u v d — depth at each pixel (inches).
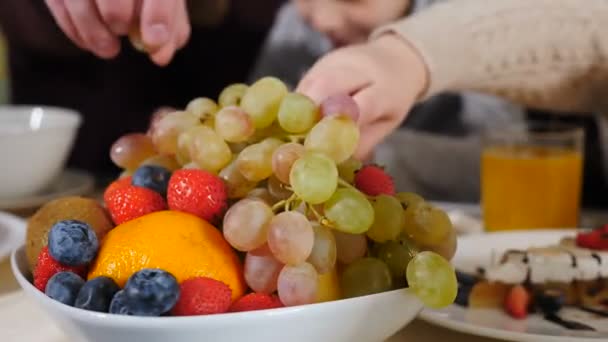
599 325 23.0
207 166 18.8
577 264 24.8
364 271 17.7
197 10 57.5
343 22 48.2
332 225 17.3
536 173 32.7
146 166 19.5
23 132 35.4
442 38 30.6
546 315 24.0
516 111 51.1
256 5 67.3
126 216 18.7
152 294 16.0
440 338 21.8
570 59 36.2
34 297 17.9
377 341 18.0
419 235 18.5
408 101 25.5
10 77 70.5
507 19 34.6
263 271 17.1
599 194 50.1
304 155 17.3
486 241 28.1
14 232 28.1
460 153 49.7
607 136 48.6
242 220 16.8
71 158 69.1
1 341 21.5
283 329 16.3
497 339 21.8
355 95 23.3
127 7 24.8
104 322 16.0
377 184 18.6
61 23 26.9
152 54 26.2
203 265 17.1
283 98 19.0
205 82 68.7
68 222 17.9
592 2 36.2
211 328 15.9
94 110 69.1
